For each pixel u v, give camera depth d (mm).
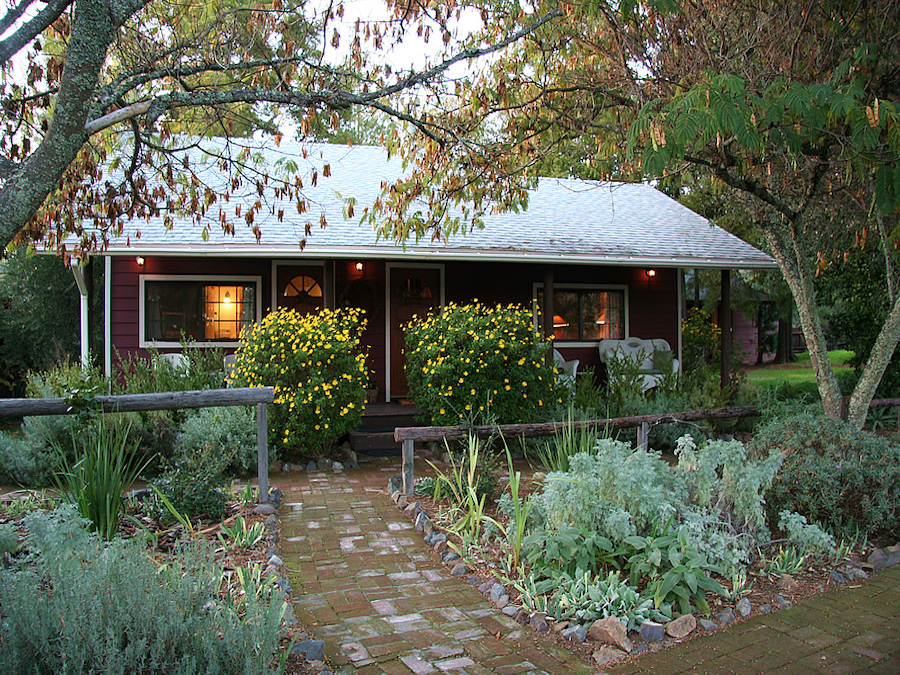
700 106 4637
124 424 6812
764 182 7359
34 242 5586
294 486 6879
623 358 10922
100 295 12984
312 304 10852
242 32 4633
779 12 6258
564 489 4277
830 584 4309
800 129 5492
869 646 3467
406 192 6555
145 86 4918
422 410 8984
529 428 6824
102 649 2369
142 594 2719
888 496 5102
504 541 4707
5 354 12898
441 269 11430
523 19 5883
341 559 4641
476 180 6691
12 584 2688
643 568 3826
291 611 3539
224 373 8859
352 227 9812
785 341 22422
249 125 8281
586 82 6699
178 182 5133
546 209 12383
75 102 2902
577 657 3287
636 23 6191
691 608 3705
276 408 7828
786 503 5059
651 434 9227
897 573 4570
